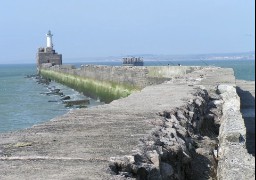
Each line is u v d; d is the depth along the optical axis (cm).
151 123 695
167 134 644
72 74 5906
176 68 3033
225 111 1028
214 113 1127
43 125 678
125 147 516
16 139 571
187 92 1201
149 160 488
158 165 479
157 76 2989
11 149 514
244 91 2045
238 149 598
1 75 12225
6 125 2730
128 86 3312
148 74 3091
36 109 3566
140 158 481
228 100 1216
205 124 1030
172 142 608
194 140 775
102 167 430
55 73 7475
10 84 7612
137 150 500
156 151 514
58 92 5250
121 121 716
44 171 418
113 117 760
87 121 718
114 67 3750
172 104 940
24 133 612
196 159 695
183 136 698
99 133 609
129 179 406
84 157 473
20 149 514
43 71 8969
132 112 823
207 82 1648
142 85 3028
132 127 656
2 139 571
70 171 417
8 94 5306
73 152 496
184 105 930
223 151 629
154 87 1413
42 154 488
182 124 795
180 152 600
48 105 3850
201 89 1331
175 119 792
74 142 550
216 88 1428
